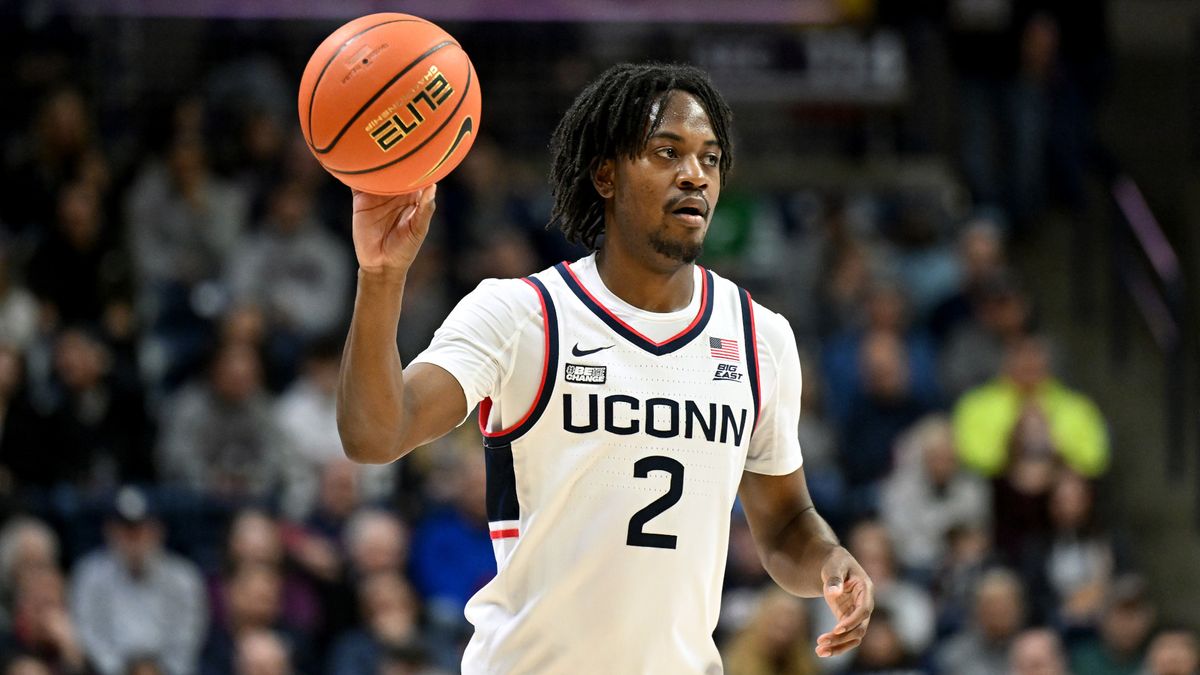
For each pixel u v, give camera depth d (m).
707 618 11.31
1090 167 39.28
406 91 10.07
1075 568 30.47
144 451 29.38
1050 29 40.50
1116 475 36.88
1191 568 35.19
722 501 11.22
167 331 32.84
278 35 40.50
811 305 36.16
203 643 26.55
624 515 10.92
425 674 26.02
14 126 36.72
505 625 11.11
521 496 11.10
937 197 42.28
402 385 10.28
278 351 31.75
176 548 27.77
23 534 25.59
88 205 32.19
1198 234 40.41
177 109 34.88
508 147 41.62
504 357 10.97
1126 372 38.75
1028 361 32.50
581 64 42.12
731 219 39.09
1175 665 27.42
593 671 11.02
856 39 42.72
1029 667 26.86
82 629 25.66
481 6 41.78
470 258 34.81
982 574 29.11
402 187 10.13
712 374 11.27
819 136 43.34
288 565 26.91
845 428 32.78
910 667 27.09
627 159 11.21
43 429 28.23
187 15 39.91
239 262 33.59
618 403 10.99
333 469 27.88
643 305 11.34
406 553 27.91
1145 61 43.12
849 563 11.39
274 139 36.19
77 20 38.75
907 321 35.31
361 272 10.17
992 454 31.61
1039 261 40.91
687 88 11.35
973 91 41.19
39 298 31.47
